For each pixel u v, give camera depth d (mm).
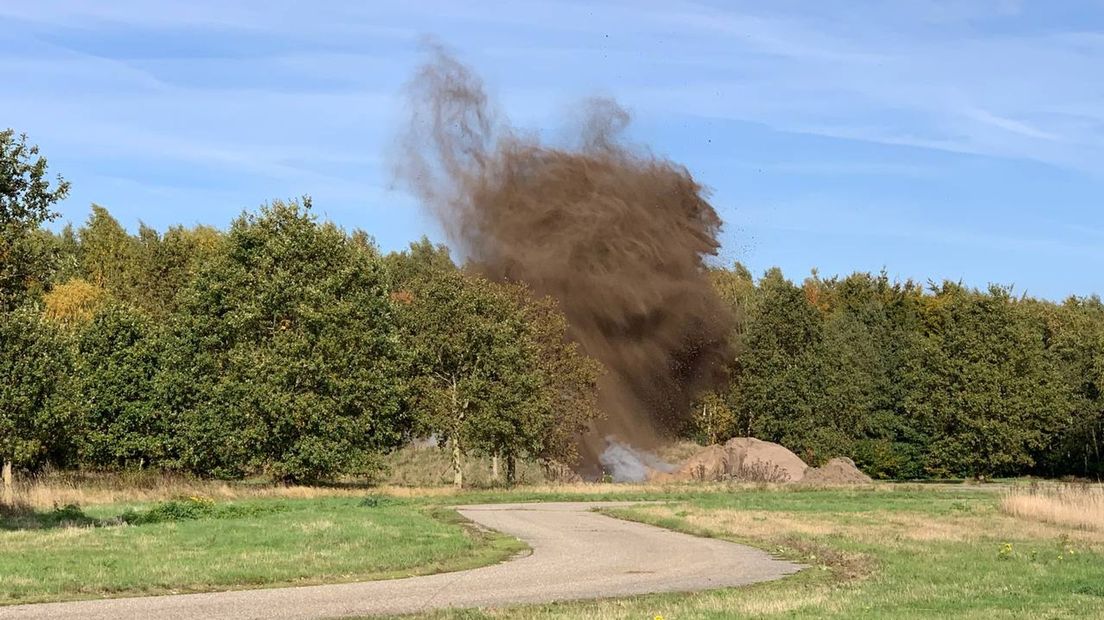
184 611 14031
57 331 40000
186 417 50062
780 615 13328
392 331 52438
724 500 43094
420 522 28109
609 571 19359
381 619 13398
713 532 27156
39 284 41938
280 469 49344
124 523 28281
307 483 51094
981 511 35688
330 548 21234
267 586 16703
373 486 51781
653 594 16062
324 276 51594
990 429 68688
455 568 19547
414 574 18516
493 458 57188
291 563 18688
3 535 23422
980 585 16906
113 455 51188
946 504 40531
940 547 23719
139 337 53062
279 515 30047
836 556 21953
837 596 15406
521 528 28984
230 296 51438
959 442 69688
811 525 29453
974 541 25188
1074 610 14109
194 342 51625
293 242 51688
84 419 46156
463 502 41781
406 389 51875
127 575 16766
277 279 50344
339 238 52438
